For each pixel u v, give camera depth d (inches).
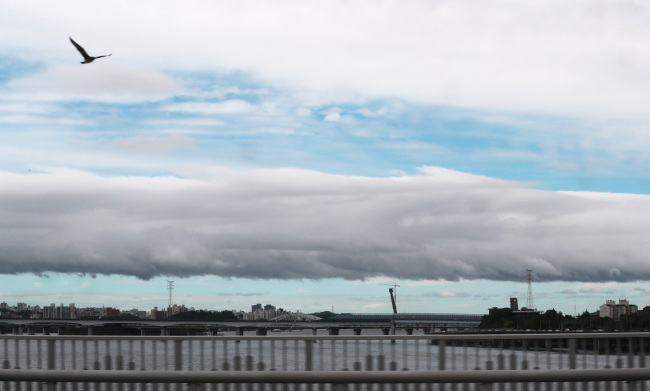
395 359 515.5
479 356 523.2
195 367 518.0
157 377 315.6
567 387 321.4
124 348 583.8
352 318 7342.5
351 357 525.7
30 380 321.4
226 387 326.6
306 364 508.7
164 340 525.7
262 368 508.4
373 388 326.6
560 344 534.6
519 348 529.0
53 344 554.9
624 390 323.6
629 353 537.6
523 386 320.8
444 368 518.9
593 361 536.1
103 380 318.0
